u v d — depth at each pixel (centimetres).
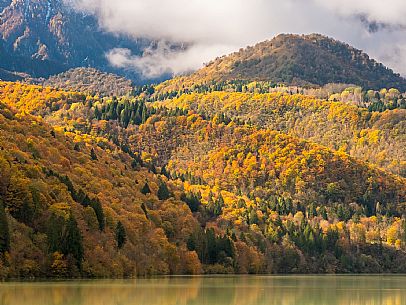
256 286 14738
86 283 13100
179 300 10931
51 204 15200
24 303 9519
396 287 15700
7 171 14838
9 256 13012
